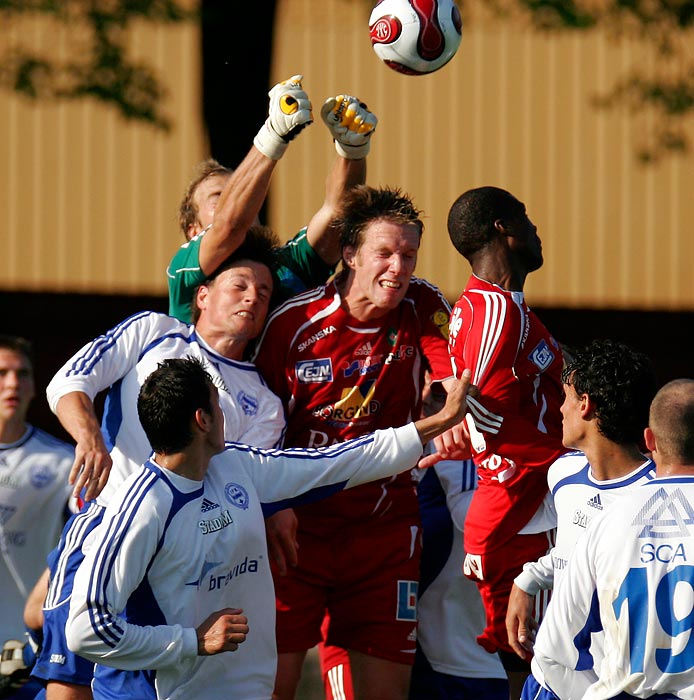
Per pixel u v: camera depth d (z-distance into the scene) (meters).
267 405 18.09
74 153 56.22
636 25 49.22
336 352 18.59
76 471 16.05
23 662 19.80
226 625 14.47
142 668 14.31
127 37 47.94
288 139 17.61
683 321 53.78
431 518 20.92
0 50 51.88
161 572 14.64
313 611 19.39
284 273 20.53
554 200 55.28
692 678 12.87
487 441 17.45
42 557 21.22
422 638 20.95
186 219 21.78
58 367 51.97
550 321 54.19
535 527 17.69
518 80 55.00
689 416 13.53
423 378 19.64
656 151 52.22
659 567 13.02
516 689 18.44
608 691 13.23
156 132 48.97
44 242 56.25
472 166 55.09
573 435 15.09
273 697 19.30
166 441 14.68
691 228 55.09
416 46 18.77
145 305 54.56
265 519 17.30
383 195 18.42
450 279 54.41
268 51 46.47
